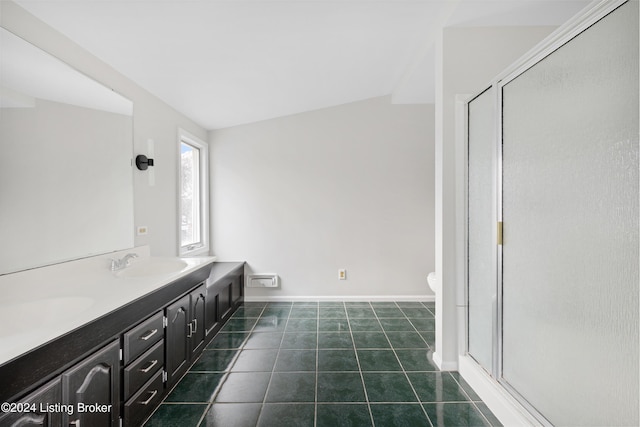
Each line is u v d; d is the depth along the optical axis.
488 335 1.85
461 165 2.11
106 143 2.00
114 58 2.00
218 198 3.74
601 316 1.09
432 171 3.72
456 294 2.14
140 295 1.48
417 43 2.45
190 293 2.17
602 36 1.07
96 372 1.24
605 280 1.07
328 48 2.41
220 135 3.73
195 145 3.54
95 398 1.24
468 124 2.09
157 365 1.72
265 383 2.00
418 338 2.71
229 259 3.76
